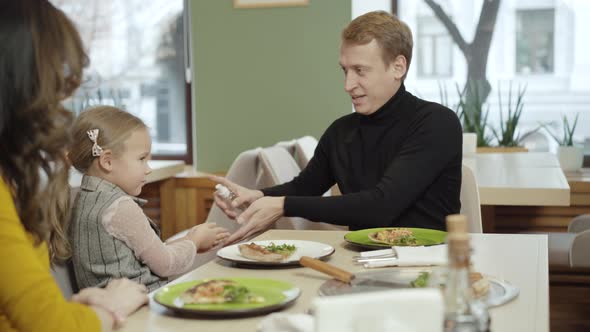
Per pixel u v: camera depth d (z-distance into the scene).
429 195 2.19
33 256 1.05
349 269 1.51
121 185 1.86
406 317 0.76
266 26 4.63
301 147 3.32
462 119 4.75
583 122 4.69
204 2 4.69
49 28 1.09
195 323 1.13
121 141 1.84
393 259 1.51
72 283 1.77
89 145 1.83
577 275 3.76
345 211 2.01
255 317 1.16
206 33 4.71
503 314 1.15
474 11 4.73
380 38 2.18
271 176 2.76
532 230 4.27
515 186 2.65
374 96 2.21
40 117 1.08
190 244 1.85
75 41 1.12
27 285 1.02
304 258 1.42
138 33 4.99
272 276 1.45
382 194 2.05
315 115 4.63
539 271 1.45
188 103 4.98
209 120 4.75
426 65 4.80
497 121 4.78
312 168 2.44
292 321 0.97
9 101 1.07
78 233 1.75
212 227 2.03
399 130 2.22
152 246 1.75
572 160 4.42
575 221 3.32
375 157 2.26
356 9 4.80
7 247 1.03
